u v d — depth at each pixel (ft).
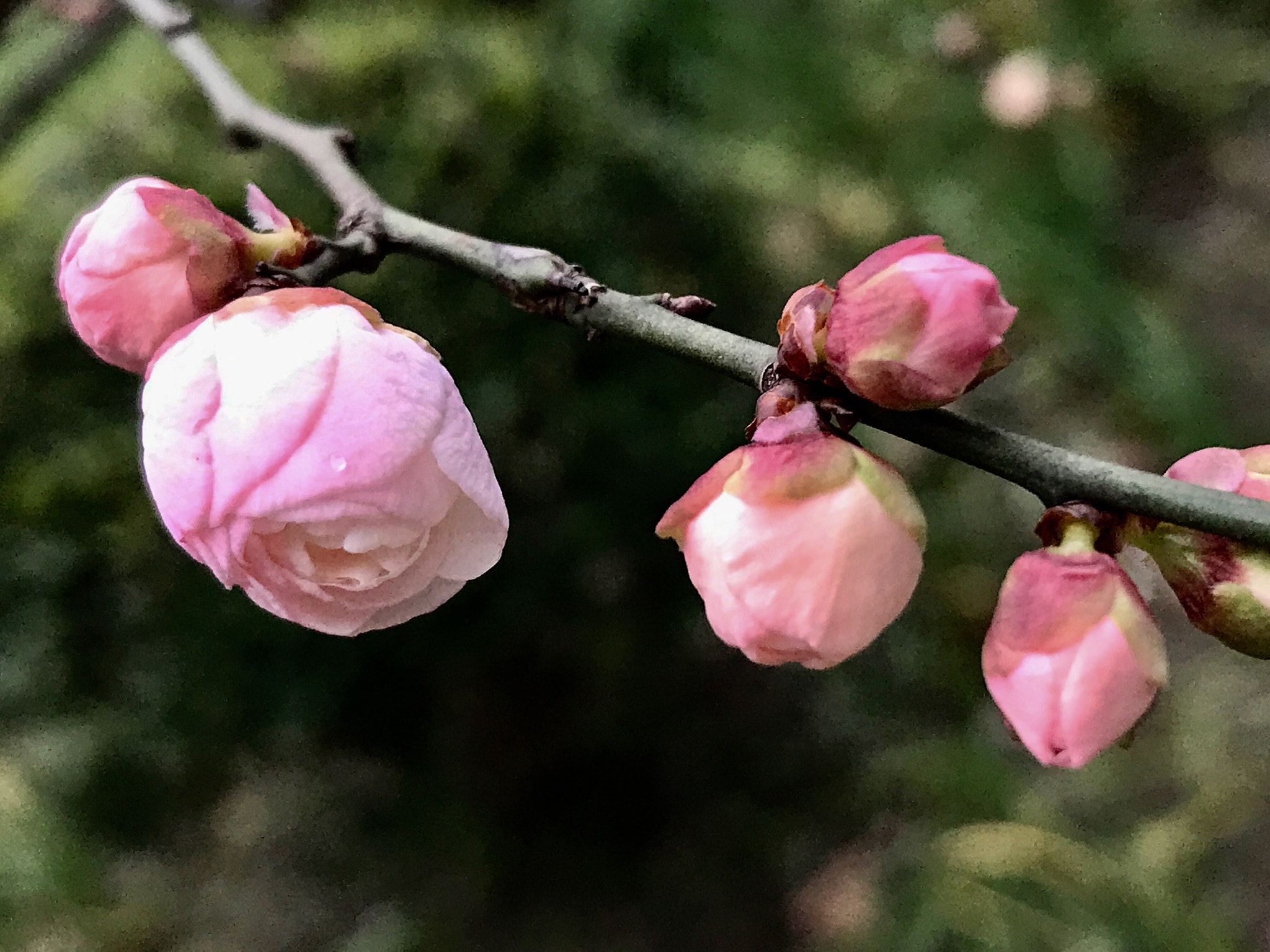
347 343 0.18
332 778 0.65
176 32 0.33
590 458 0.59
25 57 0.64
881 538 0.17
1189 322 0.73
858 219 0.66
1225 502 0.18
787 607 0.17
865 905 0.67
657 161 0.59
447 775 0.66
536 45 0.60
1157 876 0.62
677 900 0.70
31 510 0.56
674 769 0.71
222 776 0.62
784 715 0.73
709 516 0.18
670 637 0.67
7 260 0.57
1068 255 0.66
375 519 0.18
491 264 0.23
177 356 0.19
